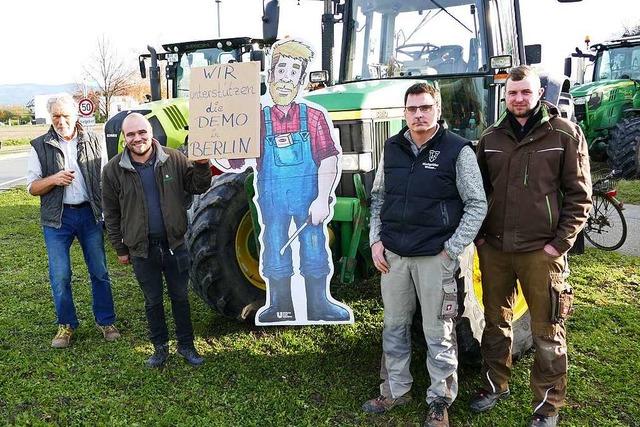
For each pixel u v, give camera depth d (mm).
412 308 2994
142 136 3299
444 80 4441
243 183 3859
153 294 3537
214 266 3873
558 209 2748
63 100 3730
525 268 2812
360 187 3436
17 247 6695
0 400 3230
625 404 3115
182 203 3486
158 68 9375
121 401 3227
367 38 4742
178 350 3688
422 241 2770
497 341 3041
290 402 3199
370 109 3699
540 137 2717
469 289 3082
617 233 6129
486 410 3082
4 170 17109
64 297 3902
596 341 3863
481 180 2748
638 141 9875
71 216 3861
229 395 3291
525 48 4969
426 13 4508
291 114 3346
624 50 12320
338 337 4047
